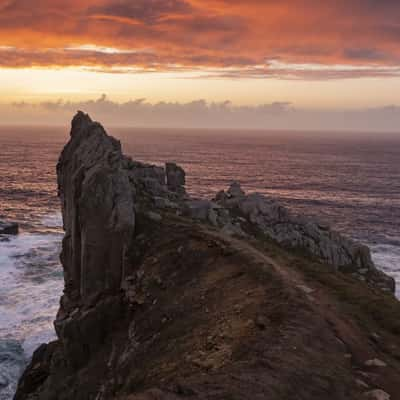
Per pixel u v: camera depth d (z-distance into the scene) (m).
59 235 86.50
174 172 52.81
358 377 15.52
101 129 42.03
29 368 36.84
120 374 23.84
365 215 111.56
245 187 155.50
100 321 30.89
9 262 68.00
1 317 48.56
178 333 22.72
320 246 43.22
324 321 19.48
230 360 16.92
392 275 64.50
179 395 13.34
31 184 148.75
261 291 23.34
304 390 14.14
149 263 32.09
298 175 195.00
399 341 19.88
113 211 33.19
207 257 30.17
